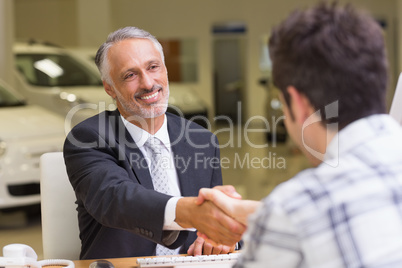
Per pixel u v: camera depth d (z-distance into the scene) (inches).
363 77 43.4
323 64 43.5
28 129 215.0
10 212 213.3
